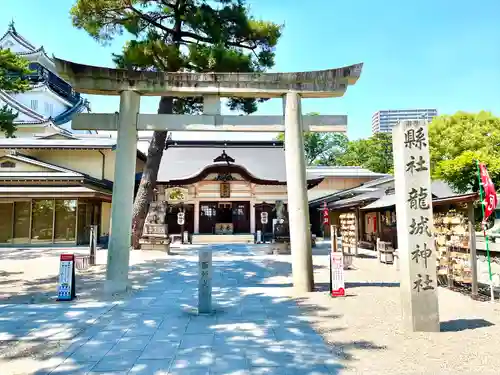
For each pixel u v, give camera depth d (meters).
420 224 5.96
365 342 5.26
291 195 9.12
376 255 16.80
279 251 17.94
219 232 26.53
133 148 9.20
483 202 8.11
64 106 41.69
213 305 7.47
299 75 9.39
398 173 6.25
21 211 22.27
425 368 4.38
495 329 5.84
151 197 18.62
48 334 5.64
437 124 18.97
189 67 14.94
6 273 11.86
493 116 18.50
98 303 7.69
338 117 9.62
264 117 9.52
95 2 14.42
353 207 22.19
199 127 9.32
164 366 4.43
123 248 8.91
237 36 16.22
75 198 22.00
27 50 37.38
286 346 5.10
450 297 8.16
